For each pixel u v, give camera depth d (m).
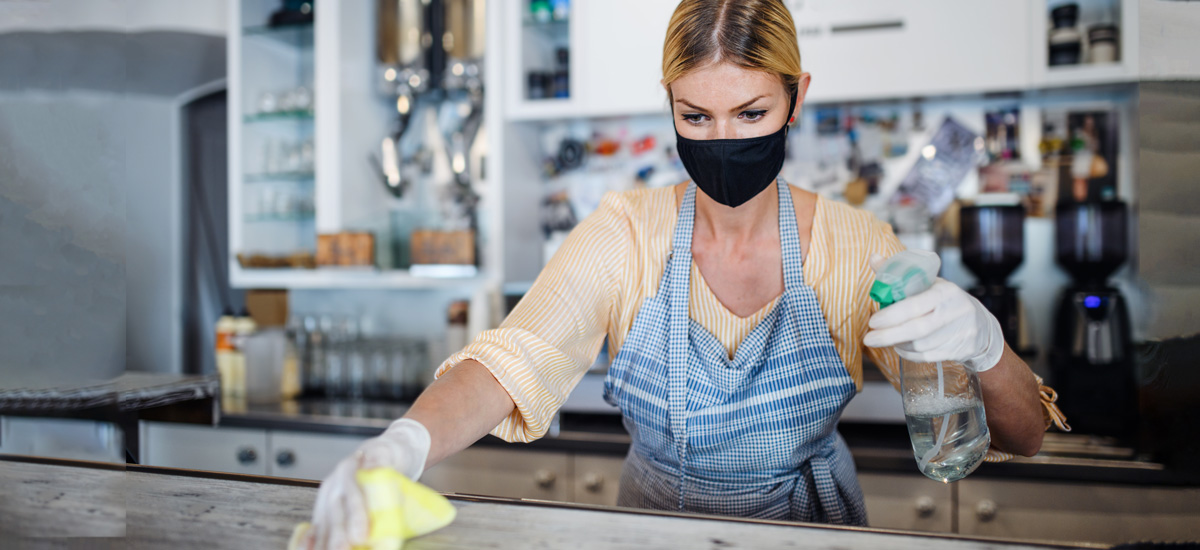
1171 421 0.73
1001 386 0.84
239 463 2.07
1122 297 1.81
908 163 2.34
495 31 2.31
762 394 0.99
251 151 2.50
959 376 0.76
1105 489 1.53
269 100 2.49
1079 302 1.83
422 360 2.38
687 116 0.90
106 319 0.76
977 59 1.98
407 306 2.71
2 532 0.65
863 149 2.37
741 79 0.84
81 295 0.76
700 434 1.00
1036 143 2.24
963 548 0.60
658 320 1.03
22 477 0.73
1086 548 0.61
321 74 2.38
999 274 2.02
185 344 2.61
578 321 0.95
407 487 0.56
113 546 0.62
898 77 2.03
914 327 0.71
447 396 0.75
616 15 2.24
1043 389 0.96
